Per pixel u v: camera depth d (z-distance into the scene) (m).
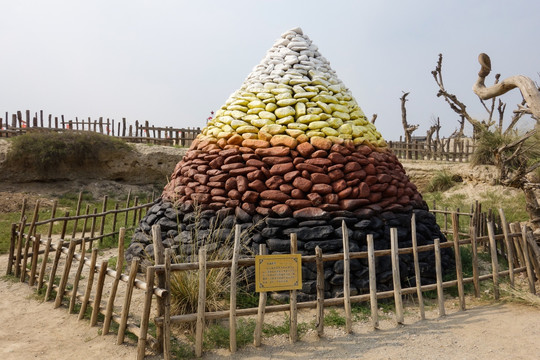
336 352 3.90
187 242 5.63
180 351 3.86
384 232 5.59
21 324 4.61
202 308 3.86
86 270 6.70
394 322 4.65
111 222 10.91
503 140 12.39
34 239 6.02
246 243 5.26
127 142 18.77
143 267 5.76
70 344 4.09
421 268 5.64
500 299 5.30
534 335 4.15
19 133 17.25
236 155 6.07
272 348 4.02
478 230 8.27
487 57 5.23
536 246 5.73
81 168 16.36
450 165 16.67
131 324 4.06
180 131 19.81
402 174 6.62
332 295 5.08
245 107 6.57
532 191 6.91
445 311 4.99
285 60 6.96
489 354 3.77
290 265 4.20
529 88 4.50
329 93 6.61
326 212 5.48
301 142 5.98
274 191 5.68
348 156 5.95
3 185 14.96
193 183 6.21
